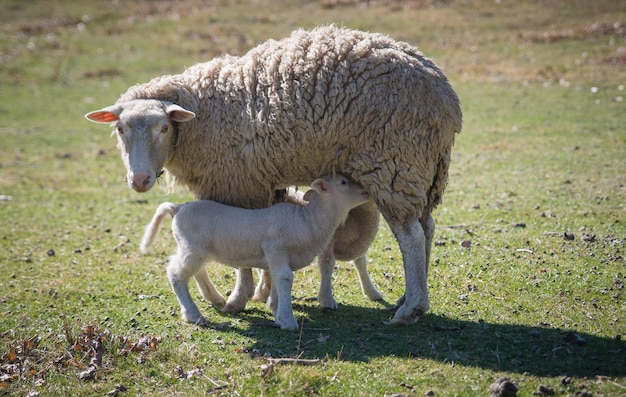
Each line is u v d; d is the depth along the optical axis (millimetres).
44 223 17391
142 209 18406
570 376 8258
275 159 10383
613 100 25938
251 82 10516
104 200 19453
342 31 10641
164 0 50562
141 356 9320
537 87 28859
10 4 51188
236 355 9266
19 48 41750
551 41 35281
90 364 9227
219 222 10133
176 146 10773
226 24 43312
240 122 10469
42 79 36281
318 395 8203
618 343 9055
